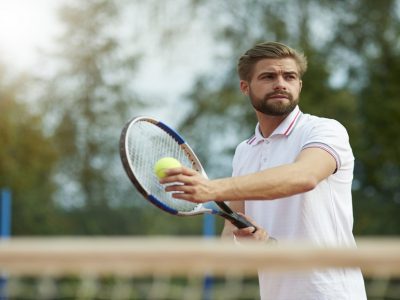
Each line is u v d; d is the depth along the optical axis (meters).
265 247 3.53
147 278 20.00
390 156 29.30
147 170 5.55
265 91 5.66
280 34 32.62
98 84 34.25
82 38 34.22
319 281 5.29
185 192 4.72
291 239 5.49
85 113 33.78
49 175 29.44
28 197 27.02
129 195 32.44
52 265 3.63
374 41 32.09
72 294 20.12
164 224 27.23
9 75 28.77
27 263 3.65
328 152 5.25
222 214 5.60
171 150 5.86
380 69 31.03
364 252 3.44
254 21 33.69
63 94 33.72
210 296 17.19
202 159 33.41
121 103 34.38
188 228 27.17
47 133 30.66
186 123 33.91
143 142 5.56
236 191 4.80
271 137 5.74
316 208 5.42
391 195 29.36
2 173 27.62
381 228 25.62
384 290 18.53
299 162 5.10
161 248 3.57
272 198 4.90
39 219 26.95
